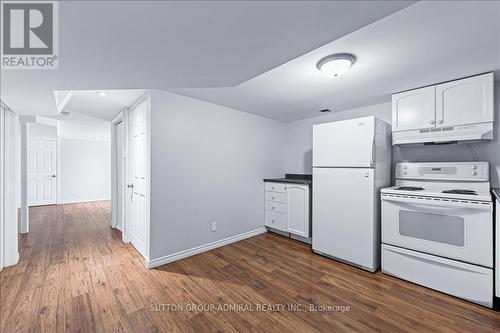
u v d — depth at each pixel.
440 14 1.22
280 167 4.08
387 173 2.67
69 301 1.84
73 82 1.56
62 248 3.01
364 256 2.41
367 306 1.81
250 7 0.80
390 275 2.30
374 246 2.36
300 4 0.79
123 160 3.23
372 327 1.57
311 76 2.12
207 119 2.96
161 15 0.84
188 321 1.62
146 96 2.55
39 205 6.08
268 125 3.85
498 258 1.73
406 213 2.20
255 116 3.63
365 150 2.39
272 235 3.66
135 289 2.03
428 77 2.10
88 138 6.64
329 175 2.71
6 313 1.68
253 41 1.06
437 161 2.53
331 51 1.65
